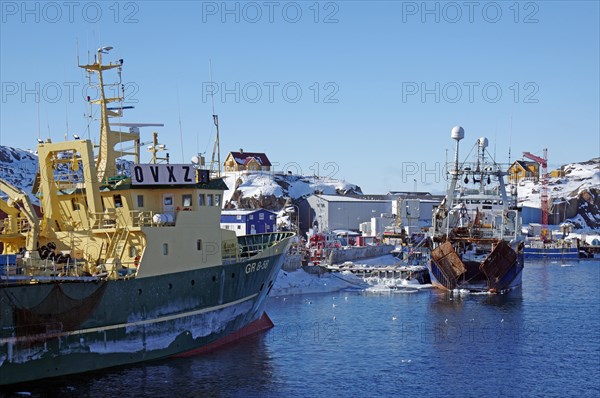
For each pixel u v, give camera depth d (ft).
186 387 118.11
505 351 151.23
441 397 117.19
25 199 125.18
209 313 141.08
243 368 131.54
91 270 126.72
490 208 298.15
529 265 442.91
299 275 263.08
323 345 153.89
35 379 112.06
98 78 148.25
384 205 521.65
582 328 179.11
